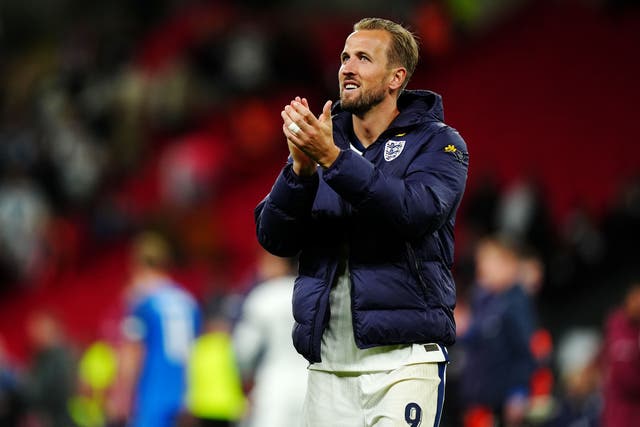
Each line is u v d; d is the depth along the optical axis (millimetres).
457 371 34781
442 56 62281
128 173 69562
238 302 37688
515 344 31281
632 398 31469
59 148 71312
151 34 79500
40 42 83438
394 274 15664
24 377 43688
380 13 72875
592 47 58844
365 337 15672
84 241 67188
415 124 16141
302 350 16172
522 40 60969
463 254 47375
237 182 63594
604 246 50219
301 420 16812
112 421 40656
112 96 72312
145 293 35531
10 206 66750
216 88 71312
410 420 15609
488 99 59531
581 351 43219
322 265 16172
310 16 75750
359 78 16188
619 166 55375
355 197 15000
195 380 39688
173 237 57438
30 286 66000
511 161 57688
